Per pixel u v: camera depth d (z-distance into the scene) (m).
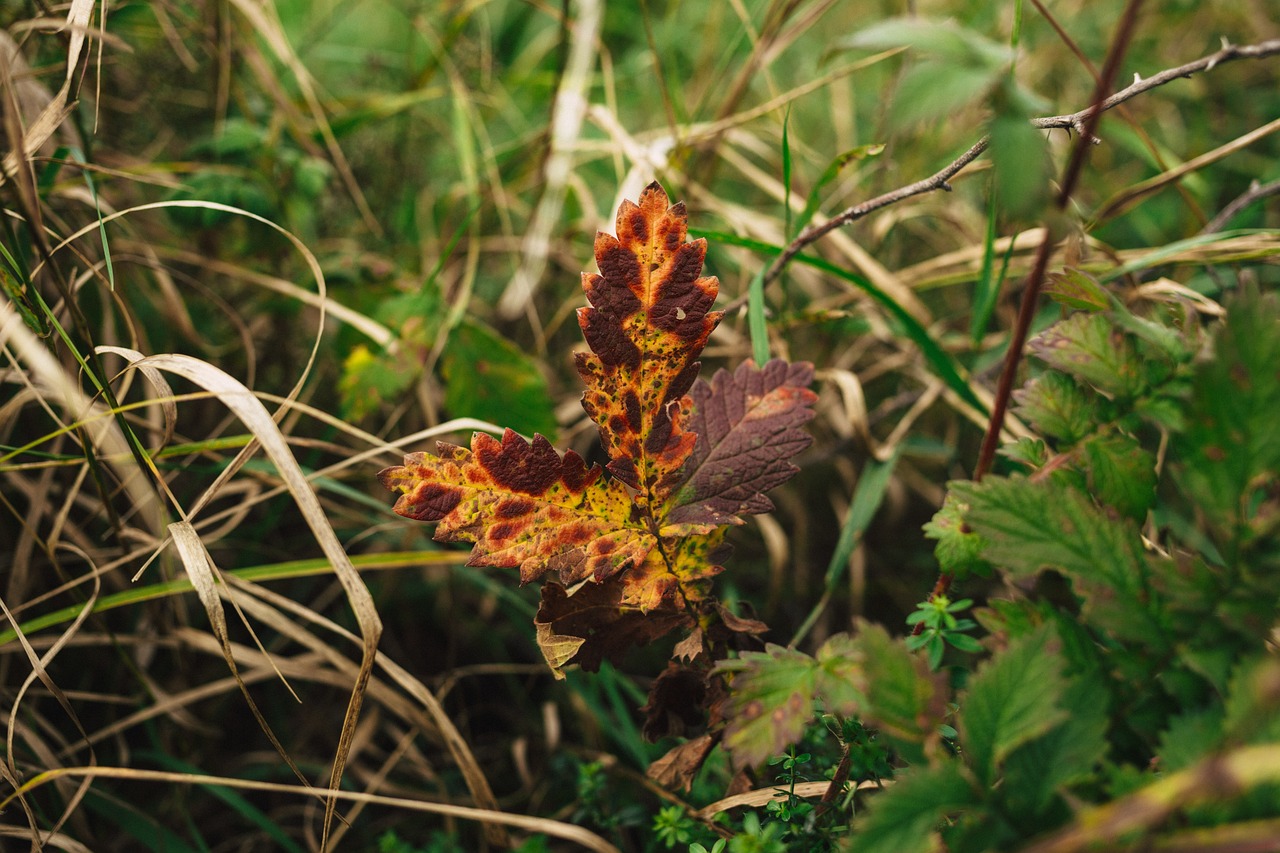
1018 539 0.31
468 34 0.83
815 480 0.67
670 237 0.34
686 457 0.35
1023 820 0.28
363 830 0.51
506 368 0.55
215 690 0.48
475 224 0.64
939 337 0.61
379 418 0.63
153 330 0.59
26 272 0.40
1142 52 0.82
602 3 0.73
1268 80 0.80
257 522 0.59
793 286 0.73
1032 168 0.28
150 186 0.60
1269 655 0.30
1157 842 0.26
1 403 0.52
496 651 0.58
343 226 0.70
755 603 0.61
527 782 0.50
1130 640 0.30
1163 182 0.47
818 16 0.64
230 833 0.52
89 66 0.56
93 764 0.42
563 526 0.34
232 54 0.64
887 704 0.29
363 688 0.36
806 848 0.37
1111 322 0.33
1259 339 0.29
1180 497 0.55
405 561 0.45
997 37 0.76
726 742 0.31
